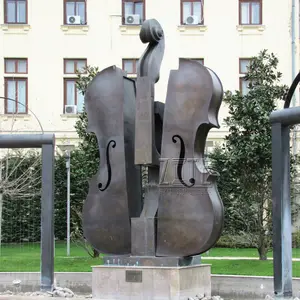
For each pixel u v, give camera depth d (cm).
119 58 2862
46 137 1245
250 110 1675
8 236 2141
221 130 2725
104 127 1228
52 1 2877
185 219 1141
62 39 2867
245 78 1783
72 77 2855
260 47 2819
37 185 2253
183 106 1147
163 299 1137
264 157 1667
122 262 1185
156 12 2866
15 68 2853
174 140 1152
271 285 1265
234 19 2839
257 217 1711
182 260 1154
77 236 1997
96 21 2875
